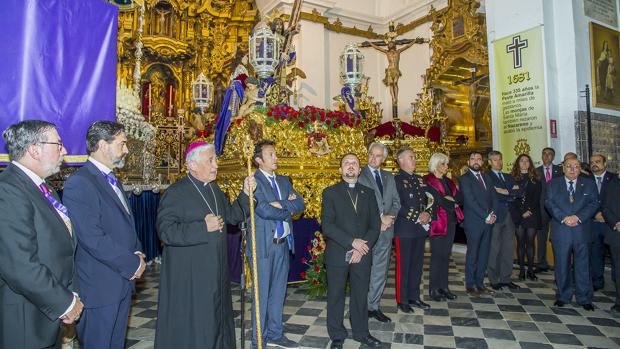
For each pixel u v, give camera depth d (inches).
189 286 112.9
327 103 497.4
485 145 412.5
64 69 119.2
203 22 523.2
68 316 84.7
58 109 117.6
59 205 95.8
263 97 221.3
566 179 194.4
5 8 109.7
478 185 211.3
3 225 80.7
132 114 241.0
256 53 216.7
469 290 212.7
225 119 229.6
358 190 150.7
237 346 149.7
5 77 109.3
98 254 97.6
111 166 109.6
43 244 87.8
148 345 150.7
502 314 181.9
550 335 158.1
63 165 120.5
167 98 516.1
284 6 484.4
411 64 507.5
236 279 229.1
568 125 291.3
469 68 430.0
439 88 455.5
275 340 148.9
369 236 145.1
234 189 216.7
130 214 112.0
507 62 305.9
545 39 291.1
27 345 84.7
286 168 211.2
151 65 506.0
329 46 506.6
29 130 88.5
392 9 533.3
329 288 146.0
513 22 303.4
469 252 213.2
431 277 204.7
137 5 196.4
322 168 222.2
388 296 211.6
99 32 127.5
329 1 490.9
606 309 188.7
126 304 108.6
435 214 195.9
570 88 292.0
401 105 519.5
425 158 312.2
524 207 239.8
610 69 327.9
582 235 189.3
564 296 194.2
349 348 145.6
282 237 150.2
